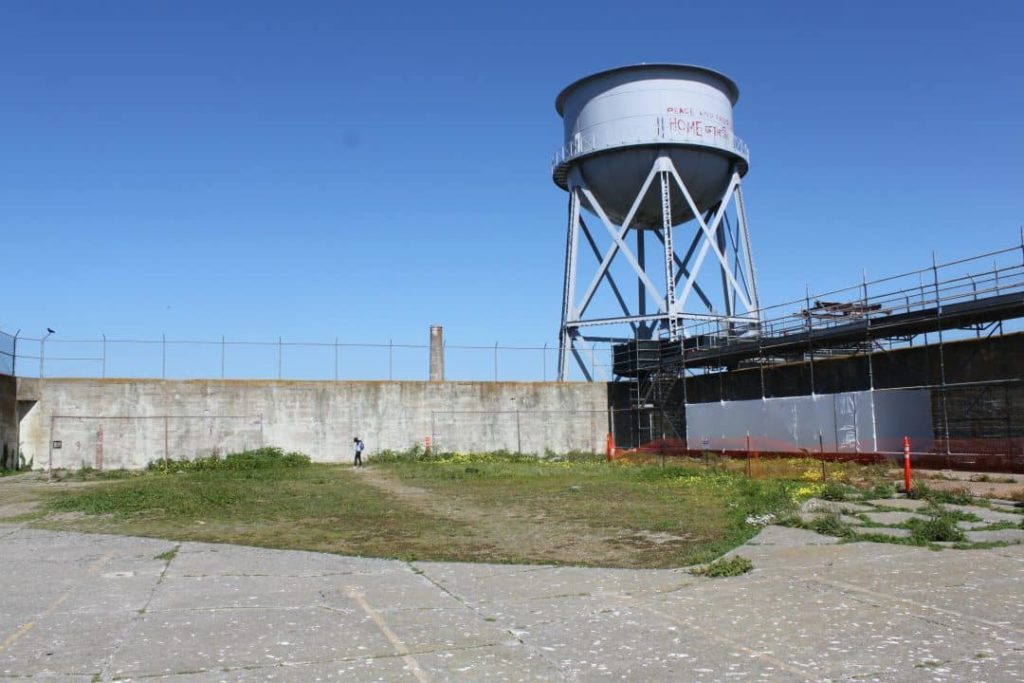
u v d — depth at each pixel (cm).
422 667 706
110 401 4100
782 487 2170
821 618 838
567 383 4853
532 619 870
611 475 3003
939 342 2898
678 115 4500
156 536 1576
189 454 4181
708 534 1466
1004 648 721
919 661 688
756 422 3728
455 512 1911
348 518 1827
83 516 1919
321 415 4406
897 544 1277
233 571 1184
